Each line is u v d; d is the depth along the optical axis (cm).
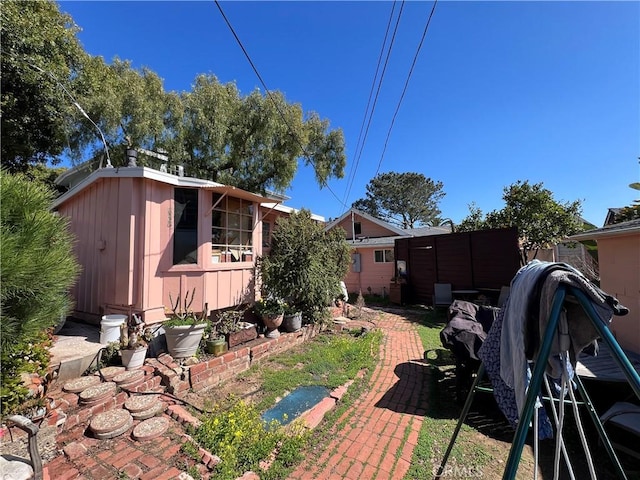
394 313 903
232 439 248
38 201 206
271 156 1138
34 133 851
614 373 306
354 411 320
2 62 651
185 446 237
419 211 3362
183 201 498
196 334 385
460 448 258
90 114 910
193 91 1085
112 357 354
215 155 1134
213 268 516
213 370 371
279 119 1106
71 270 220
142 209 458
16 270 175
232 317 498
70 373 313
